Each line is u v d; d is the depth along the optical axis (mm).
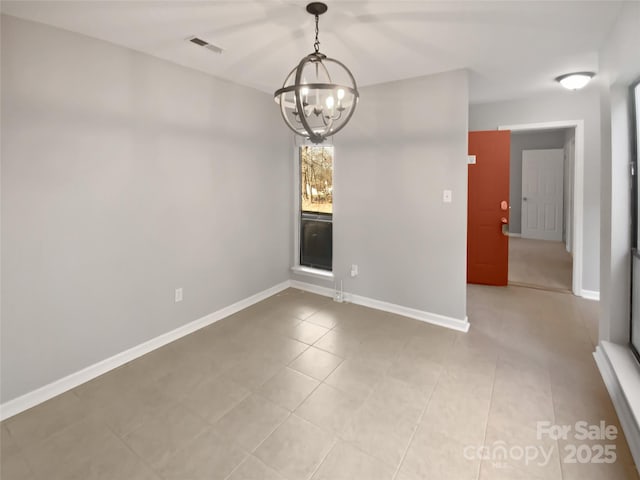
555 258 6047
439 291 3412
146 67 2758
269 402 2240
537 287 4512
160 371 2613
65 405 2225
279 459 1783
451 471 1698
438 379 2475
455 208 3258
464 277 3266
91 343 2533
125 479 1672
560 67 3084
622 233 2449
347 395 2305
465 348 2922
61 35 2268
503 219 4465
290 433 1965
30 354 2219
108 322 2631
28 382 2215
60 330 2357
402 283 3635
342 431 1977
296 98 1636
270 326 3396
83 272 2463
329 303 3998
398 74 3266
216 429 2004
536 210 7898
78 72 2357
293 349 2936
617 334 2508
